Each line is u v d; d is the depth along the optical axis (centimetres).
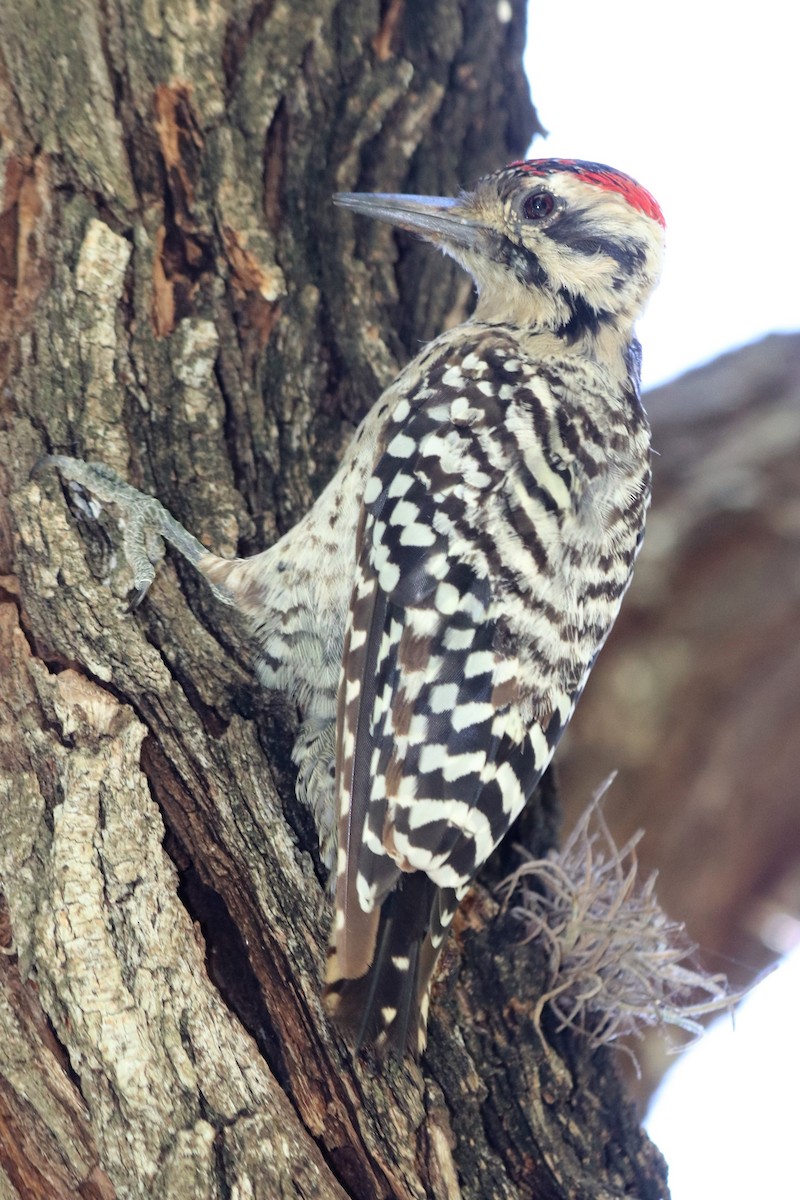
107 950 515
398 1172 536
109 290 653
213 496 664
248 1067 518
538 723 657
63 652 571
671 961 669
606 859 961
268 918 551
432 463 678
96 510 617
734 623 1005
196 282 686
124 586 600
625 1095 659
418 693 637
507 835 704
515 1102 598
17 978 516
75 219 651
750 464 1045
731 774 988
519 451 691
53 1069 509
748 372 1114
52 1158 508
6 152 645
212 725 593
